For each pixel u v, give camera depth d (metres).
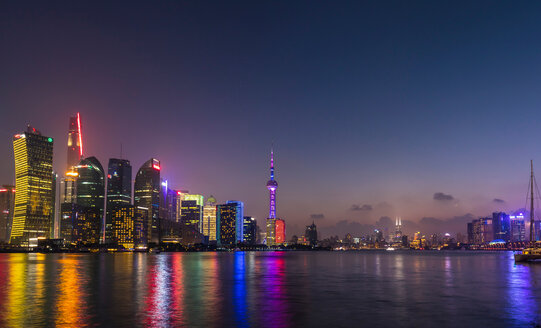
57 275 121.62
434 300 66.38
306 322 48.81
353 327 46.09
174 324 47.69
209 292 77.94
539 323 47.84
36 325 46.88
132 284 93.56
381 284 93.75
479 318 50.88
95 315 52.88
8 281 100.88
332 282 99.19
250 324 47.69
